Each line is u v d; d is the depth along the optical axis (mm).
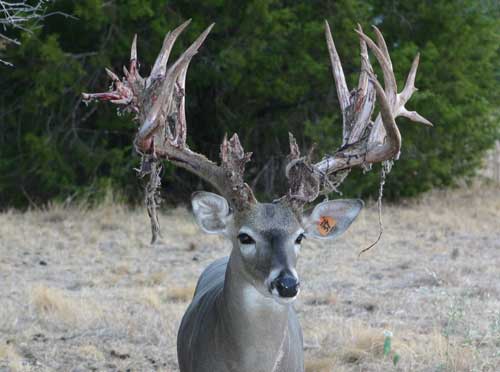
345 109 6246
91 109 18406
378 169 19031
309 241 14648
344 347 8641
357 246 14438
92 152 18016
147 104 5762
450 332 9000
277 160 19547
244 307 5543
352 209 5961
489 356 8422
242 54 17531
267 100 19438
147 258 13664
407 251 14164
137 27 17594
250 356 5617
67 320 9672
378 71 17984
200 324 6031
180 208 18078
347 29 17922
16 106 18328
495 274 12430
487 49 19938
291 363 5879
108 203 17406
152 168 5742
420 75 18672
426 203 19344
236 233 5578
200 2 17859
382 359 8344
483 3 20812
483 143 20609
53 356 8609
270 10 18438
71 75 17031
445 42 19562
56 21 17578
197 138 19859
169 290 11062
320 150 18031
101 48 17312
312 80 18672
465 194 20359
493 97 20703
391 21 19578
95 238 14789
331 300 10789
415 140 19625
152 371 8328
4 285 11648
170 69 5379
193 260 13586
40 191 18328
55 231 15391
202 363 5840
